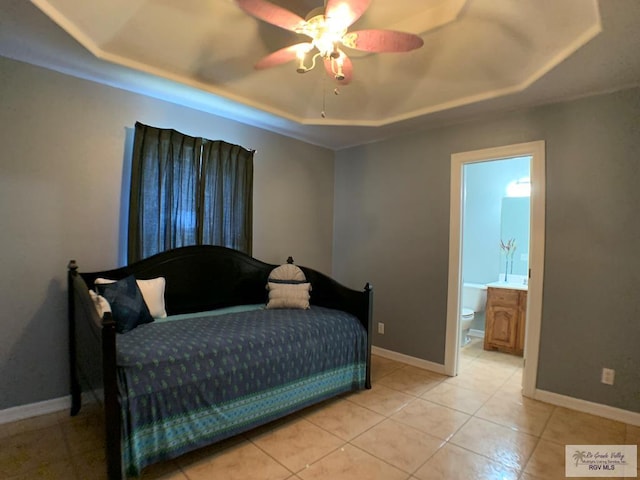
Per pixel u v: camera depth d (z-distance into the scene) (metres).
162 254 2.76
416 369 3.40
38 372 2.36
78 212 2.50
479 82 2.56
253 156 3.49
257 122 3.42
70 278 2.36
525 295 3.80
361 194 4.06
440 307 3.34
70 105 2.45
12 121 2.24
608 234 2.48
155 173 2.76
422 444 2.12
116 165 2.66
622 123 2.43
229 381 1.99
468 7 1.86
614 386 2.44
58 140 2.41
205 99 2.89
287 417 2.43
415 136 3.56
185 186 2.94
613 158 2.46
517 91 2.52
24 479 1.74
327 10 1.47
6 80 2.21
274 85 2.82
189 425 1.83
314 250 4.14
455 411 2.54
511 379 3.17
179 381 1.80
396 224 3.71
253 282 3.34
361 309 2.90
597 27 1.74
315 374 2.47
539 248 2.74
